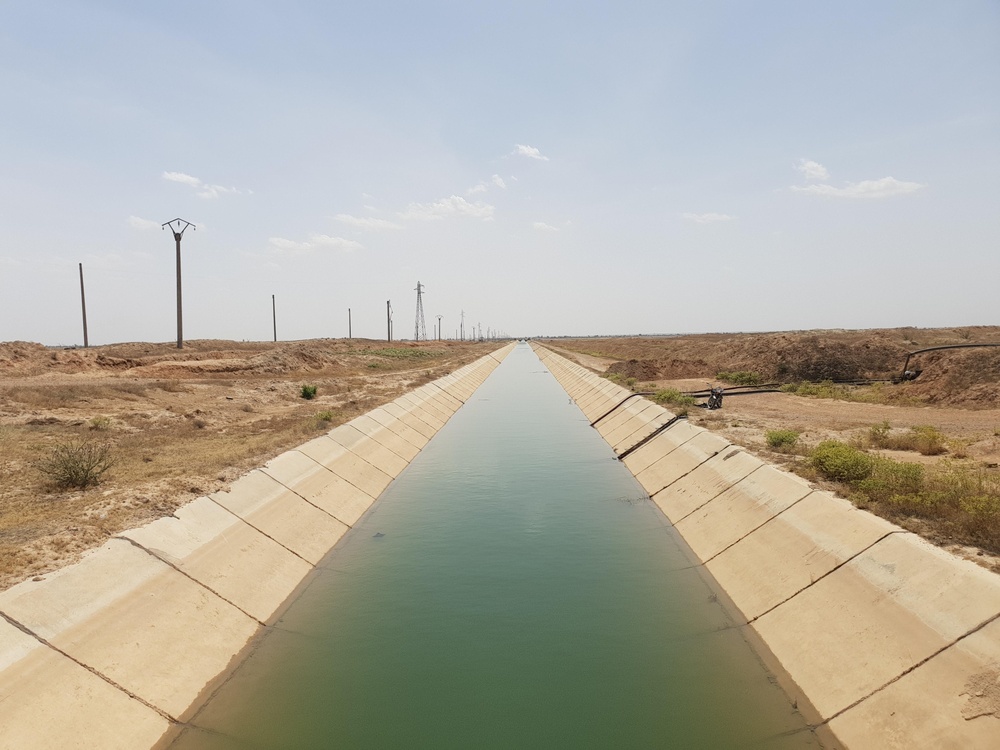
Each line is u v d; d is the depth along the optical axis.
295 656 10.80
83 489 14.95
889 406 31.56
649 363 55.06
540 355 141.75
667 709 9.13
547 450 30.45
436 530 17.83
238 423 28.56
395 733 8.66
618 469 25.89
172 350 56.06
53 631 8.44
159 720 8.48
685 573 14.41
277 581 13.45
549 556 15.58
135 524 12.16
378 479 23.41
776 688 9.55
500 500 21.06
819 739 8.23
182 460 18.81
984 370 30.19
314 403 37.75
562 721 8.89
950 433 20.97
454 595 13.29
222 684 9.86
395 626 11.90
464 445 32.38
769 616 11.39
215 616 11.12
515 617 12.22
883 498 12.52
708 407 31.14
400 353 99.06
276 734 8.61
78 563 9.95
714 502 17.12
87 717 7.71
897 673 8.23
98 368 45.25
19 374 40.19
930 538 10.35
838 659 9.27
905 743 7.36
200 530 13.05
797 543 12.45
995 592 8.13
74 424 24.30
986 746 6.62
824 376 45.22
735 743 8.29
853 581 10.34
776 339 51.06
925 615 8.63
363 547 16.48
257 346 72.31
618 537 17.00
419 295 169.50
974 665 7.43
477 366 86.06
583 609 12.55
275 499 16.53
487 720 8.95
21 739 6.85
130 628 9.47
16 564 9.91
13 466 16.95
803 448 18.27
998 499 11.30
